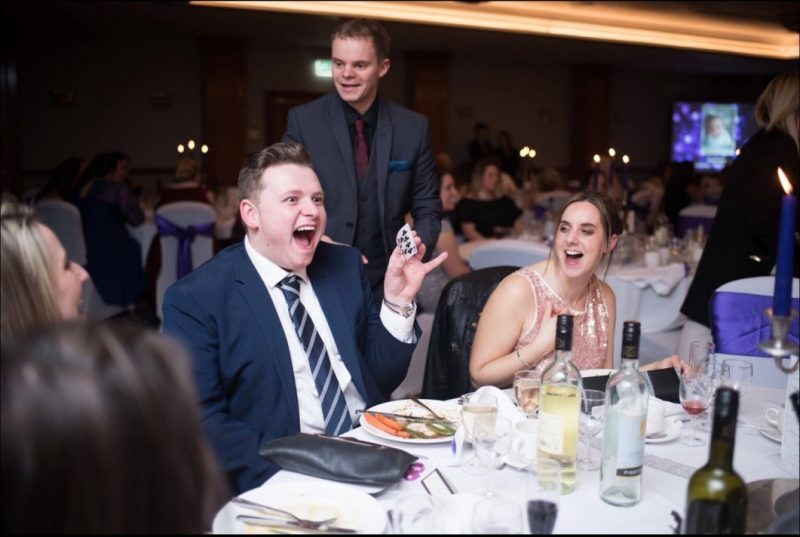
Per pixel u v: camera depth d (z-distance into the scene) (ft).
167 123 39.65
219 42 38.75
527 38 36.76
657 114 52.80
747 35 40.45
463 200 20.30
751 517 4.17
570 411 4.52
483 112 47.16
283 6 31.40
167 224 19.71
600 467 4.61
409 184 9.98
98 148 38.32
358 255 7.28
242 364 6.28
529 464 4.88
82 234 19.38
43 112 37.01
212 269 6.43
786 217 4.05
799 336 7.85
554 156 49.70
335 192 9.63
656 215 26.12
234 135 39.99
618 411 4.37
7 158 26.43
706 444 5.38
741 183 10.05
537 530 3.75
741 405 5.98
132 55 38.55
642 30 38.60
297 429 6.33
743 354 7.92
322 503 4.43
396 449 4.96
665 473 4.87
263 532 4.13
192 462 2.59
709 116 53.11
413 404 6.07
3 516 2.36
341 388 6.59
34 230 4.19
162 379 2.54
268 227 6.30
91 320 2.68
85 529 2.37
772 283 8.07
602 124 49.21
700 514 3.69
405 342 6.83
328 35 37.45
